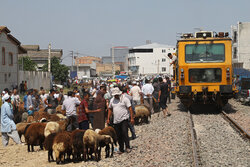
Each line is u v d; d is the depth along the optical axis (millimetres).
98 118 13539
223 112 19688
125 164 9516
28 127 12352
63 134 10133
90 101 14852
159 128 15172
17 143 13641
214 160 9461
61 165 10000
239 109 22203
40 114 15062
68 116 13289
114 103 10945
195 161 9000
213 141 12055
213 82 19641
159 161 9570
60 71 68750
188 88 19688
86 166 9555
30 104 17891
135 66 146000
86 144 9891
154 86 21438
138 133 14695
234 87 19922
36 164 10398
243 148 10945
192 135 12469
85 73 126000
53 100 17562
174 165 9000
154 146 11602
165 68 145125
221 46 19797
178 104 26703
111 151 10984
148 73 145375
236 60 66188
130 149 11148
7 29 37094
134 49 147125
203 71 19750
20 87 39531
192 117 18391
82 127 12609
